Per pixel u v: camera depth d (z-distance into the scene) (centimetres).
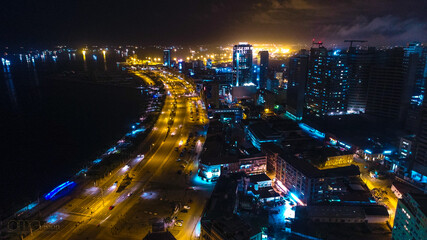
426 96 18375
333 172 19325
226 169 19688
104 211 16250
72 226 14975
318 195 16662
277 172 19900
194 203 17025
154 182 19475
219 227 12662
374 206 15812
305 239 14012
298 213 15338
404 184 18512
